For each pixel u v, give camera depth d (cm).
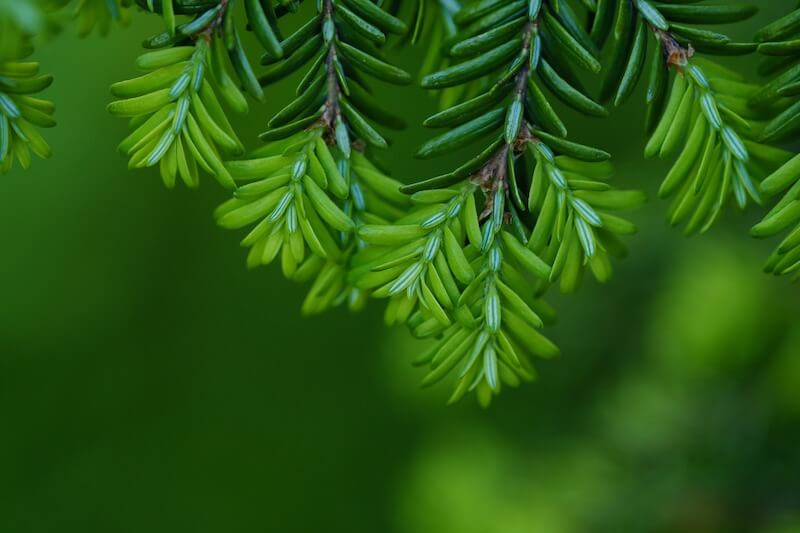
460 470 76
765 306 71
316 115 58
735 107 58
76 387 134
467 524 74
